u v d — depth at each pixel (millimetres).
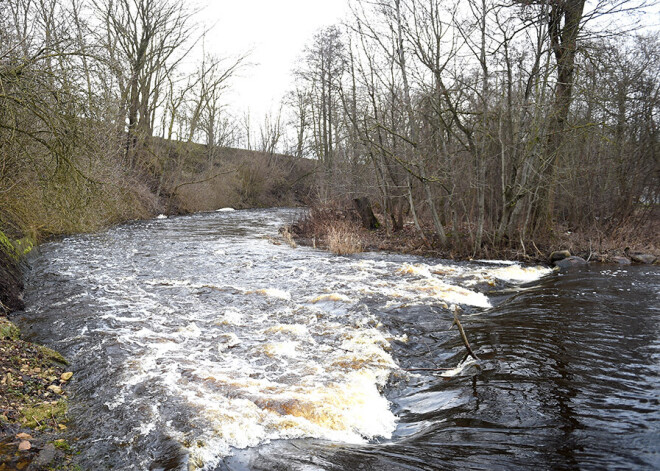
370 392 5676
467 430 4629
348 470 3965
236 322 8375
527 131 14555
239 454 4281
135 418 4906
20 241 12344
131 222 25047
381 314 8820
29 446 4270
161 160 33531
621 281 11758
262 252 16734
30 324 7891
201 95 32844
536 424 4648
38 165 9828
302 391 5500
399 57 16750
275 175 47062
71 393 5555
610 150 18062
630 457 3973
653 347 6793
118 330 7625
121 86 14664
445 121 17016
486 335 7617
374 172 21656
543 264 14641
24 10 14531
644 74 17281
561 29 14883
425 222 22594
